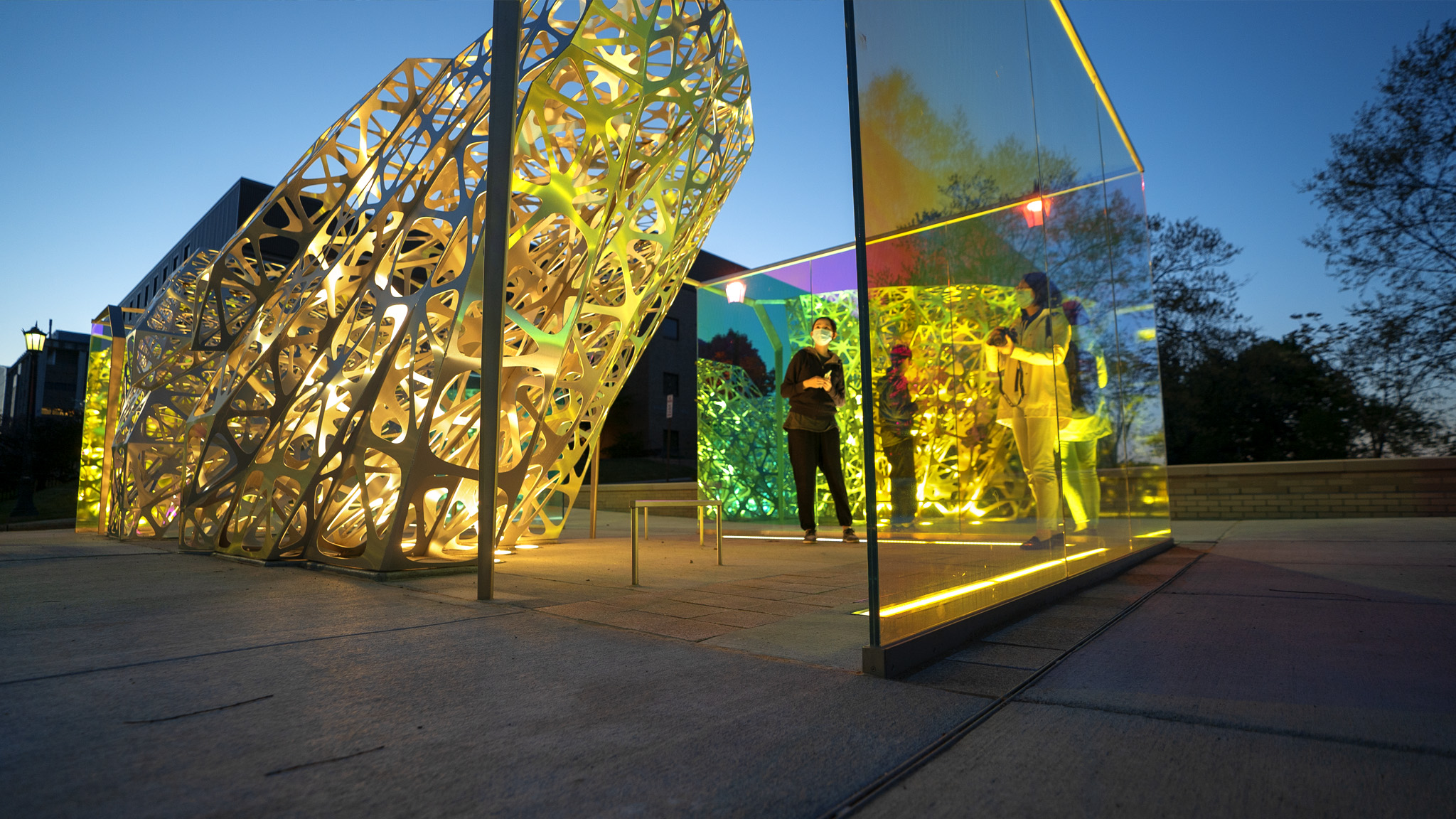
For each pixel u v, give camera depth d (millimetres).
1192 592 3514
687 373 36906
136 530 7668
